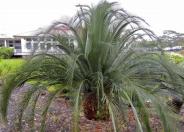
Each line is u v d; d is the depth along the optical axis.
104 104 3.93
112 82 3.69
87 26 3.95
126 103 3.56
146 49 3.81
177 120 3.46
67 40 3.93
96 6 3.94
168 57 3.91
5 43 24.92
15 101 4.73
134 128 3.59
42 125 3.62
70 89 3.55
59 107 4.87
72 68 3.47
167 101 3.65
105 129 3.85
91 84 3.89
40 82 3.83
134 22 3.81
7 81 3.78
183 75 3.71
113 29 3.98
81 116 4.20
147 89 3.47
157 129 3.39
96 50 3.81
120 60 3.84
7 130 4.23
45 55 3.67
